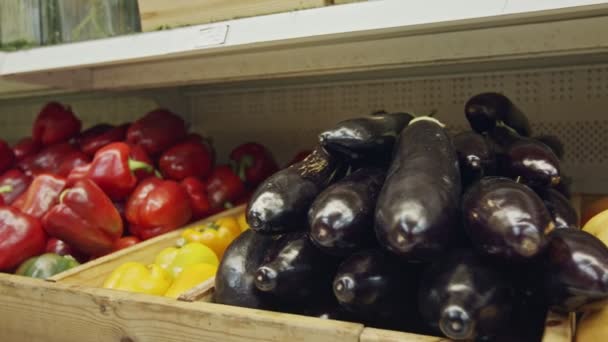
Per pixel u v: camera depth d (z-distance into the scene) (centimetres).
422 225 50
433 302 51
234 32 83
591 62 116
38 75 122
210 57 114
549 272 53
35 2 110
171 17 91
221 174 131
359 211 57
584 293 51
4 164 134
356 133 67
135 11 104
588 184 119
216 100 160
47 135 137
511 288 52
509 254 50
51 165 131
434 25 71
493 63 123
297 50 104
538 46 87
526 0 64
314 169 70
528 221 49
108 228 101
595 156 118
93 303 70
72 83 130
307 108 148
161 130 131
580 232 56
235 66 111
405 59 96
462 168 66
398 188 54
